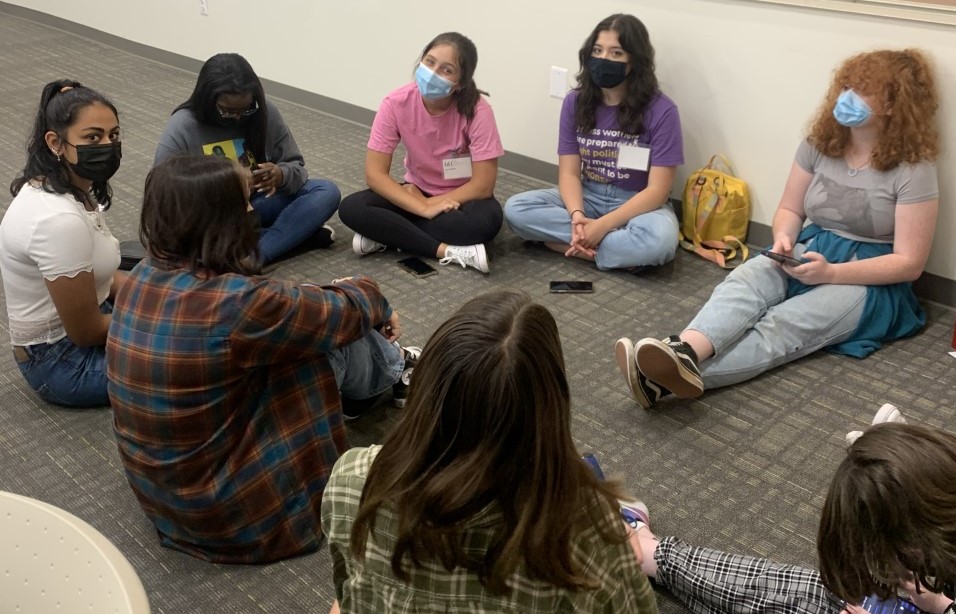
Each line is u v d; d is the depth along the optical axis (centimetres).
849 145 245
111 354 158
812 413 219
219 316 150
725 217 300
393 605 94
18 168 379
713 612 158
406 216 305
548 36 340
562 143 305
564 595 89
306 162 392
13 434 213
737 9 283
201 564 175
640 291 281
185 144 278
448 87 279
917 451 105
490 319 84
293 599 167
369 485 88
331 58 442
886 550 105
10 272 204
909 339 252
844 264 239
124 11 560
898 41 251
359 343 197
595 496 90
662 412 221
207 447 161
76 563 86
